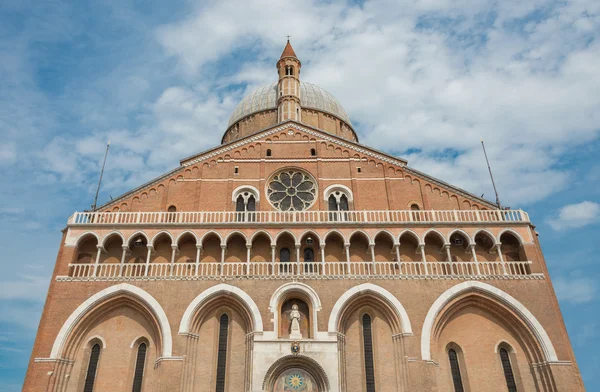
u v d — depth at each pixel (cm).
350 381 3800
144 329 3950
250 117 6556
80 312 3822
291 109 5769
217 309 4009
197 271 4031
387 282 3997
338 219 4284
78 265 4012
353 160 4853
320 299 3903
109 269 4103
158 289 3931
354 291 3941
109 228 4184
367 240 4216
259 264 4203
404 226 4231
